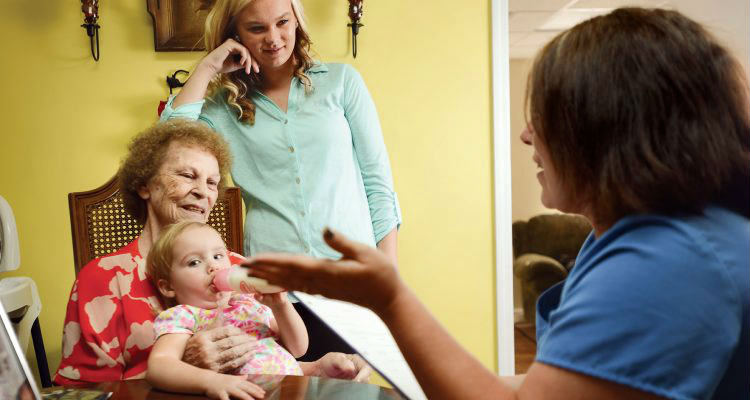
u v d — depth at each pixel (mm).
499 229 2543
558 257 4957
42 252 2322
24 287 1794
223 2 1533
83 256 1418
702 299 501
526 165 5648
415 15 2453
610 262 548
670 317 497
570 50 592
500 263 2555
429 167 2508
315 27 2402
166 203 1188
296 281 578
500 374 2590
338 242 550
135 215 1241
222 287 1051
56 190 2322
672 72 550
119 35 2309
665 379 491
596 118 569
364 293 570
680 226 539
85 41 2301
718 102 561
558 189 638
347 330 695
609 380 499
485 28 2488
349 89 1695
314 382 927
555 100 596
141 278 1156
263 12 1495
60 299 2336
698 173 547
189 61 2344
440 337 577
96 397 824
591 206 626
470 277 2561
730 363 532
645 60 556
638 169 554
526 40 5133
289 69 1639
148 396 887
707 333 496
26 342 1811
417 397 622
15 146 2295
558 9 4281
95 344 1091
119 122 2330
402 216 2512
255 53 1551
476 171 2529
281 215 1625
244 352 1011
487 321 2582
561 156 608
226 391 855
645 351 495
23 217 2311
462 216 2537
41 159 2309
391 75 2459
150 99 2336
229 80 1617
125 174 1202
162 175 1174
